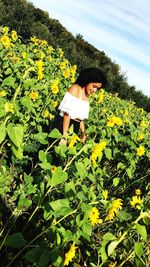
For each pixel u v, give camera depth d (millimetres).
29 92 4828
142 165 5301
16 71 4703
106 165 5246
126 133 6293
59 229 2416
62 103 4223
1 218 3078
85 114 4402
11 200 3232
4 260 2697
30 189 2809
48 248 2330
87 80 4160
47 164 2715
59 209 2432
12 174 3736
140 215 2385
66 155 3148
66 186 2588
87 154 3188
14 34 8781
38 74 5695
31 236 3006
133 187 5223
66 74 7762
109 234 2410
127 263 3168
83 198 2605
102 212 3697
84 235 2465
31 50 9633
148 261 3387
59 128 4293
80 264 3023
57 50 11484
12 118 2799
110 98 12750
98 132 5195
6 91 4473
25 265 2736
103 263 2535
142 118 13594
